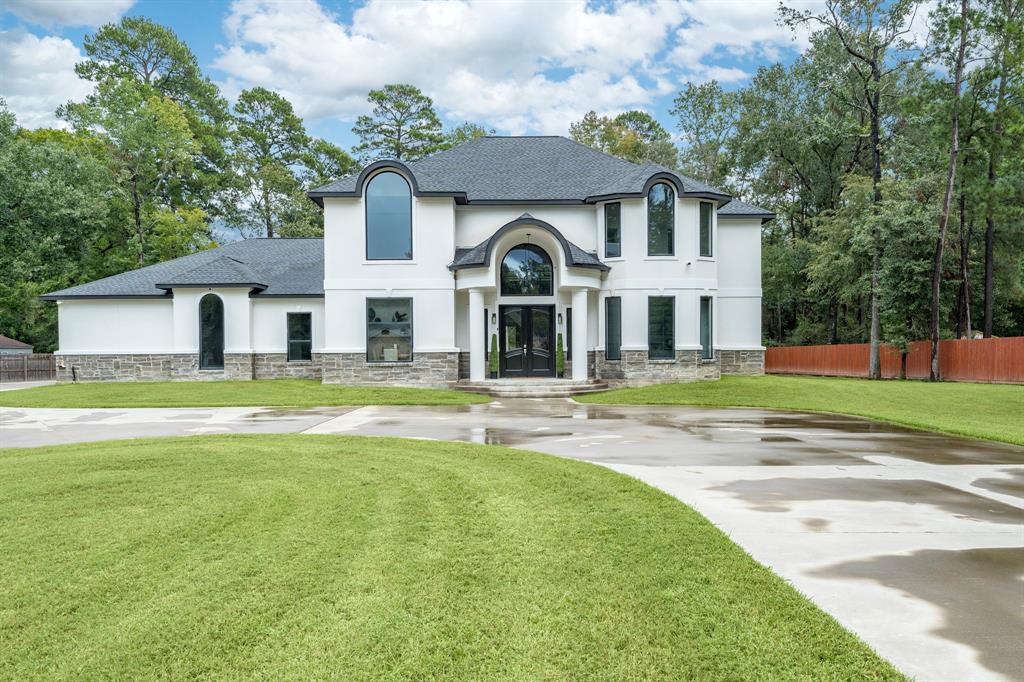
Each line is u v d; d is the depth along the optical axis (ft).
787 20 93.86
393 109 188.65
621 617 13.58
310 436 39.34
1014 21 76.74
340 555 17.58
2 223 115.24
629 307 75.00
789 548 17.98
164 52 172.65
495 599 14.56
